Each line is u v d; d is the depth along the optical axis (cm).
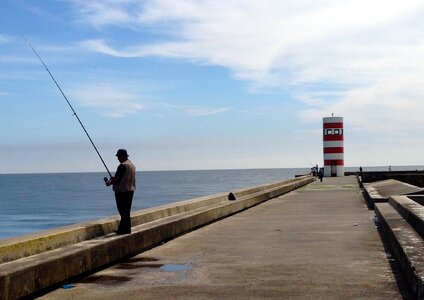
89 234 941
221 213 1670
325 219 1584
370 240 1132
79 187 17075
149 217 1223
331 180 4850
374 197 1914
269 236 1227
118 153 991
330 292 677
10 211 6650
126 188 977
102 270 851
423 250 753
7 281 623
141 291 702
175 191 10938
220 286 722
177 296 671
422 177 5053
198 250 1037
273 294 673
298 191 3288
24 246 754
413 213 1052
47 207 7262
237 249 1040
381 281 734
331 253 972
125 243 944
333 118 5712
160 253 1010
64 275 744
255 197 2236
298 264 870
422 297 569
